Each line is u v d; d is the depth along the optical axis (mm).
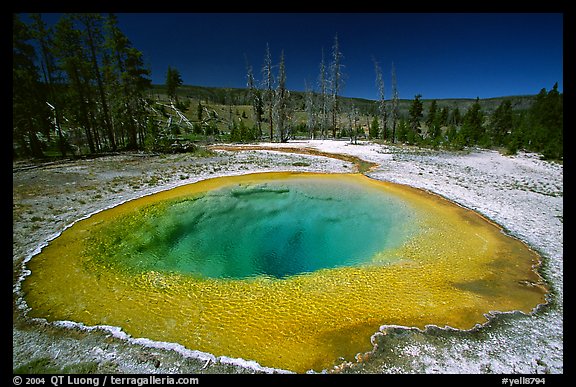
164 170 21359
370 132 51219
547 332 6922
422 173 21453
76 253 10164
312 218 13930
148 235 11844
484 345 6551
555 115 38719
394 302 8000
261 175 20516
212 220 13578
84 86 28375
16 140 25000
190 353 6262
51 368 5848
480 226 12727
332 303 7961
